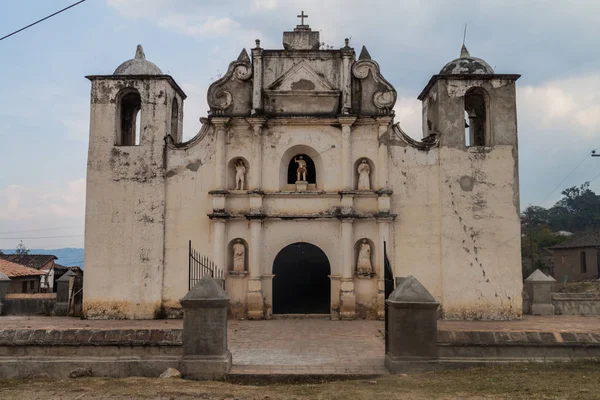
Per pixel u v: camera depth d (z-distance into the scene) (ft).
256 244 77.92
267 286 78.54
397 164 79.41
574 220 303.68
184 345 43.39
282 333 64.95
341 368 44.96
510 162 78.23
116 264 77.66
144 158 79.51
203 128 80.38
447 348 43.73
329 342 58.59
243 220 79.56
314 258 83.46
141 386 39.40
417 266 77.61
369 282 78.13
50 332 44.34
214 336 43.52
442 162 78.23
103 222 78.43
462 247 76.89
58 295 82.74
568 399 33.63
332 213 79.20
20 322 73.67
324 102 80.84
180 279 77.66
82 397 36.63
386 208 77.82
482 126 86.63
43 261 184.55
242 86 81.35
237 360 48.42
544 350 43.83
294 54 81.87
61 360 43.16
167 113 80.84
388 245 77.56
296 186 80.69
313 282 83.46
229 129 80.79
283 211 79.61
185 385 39.93
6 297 83.10
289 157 82.33
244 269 78.89
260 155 79.71
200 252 78.18
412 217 78.48
